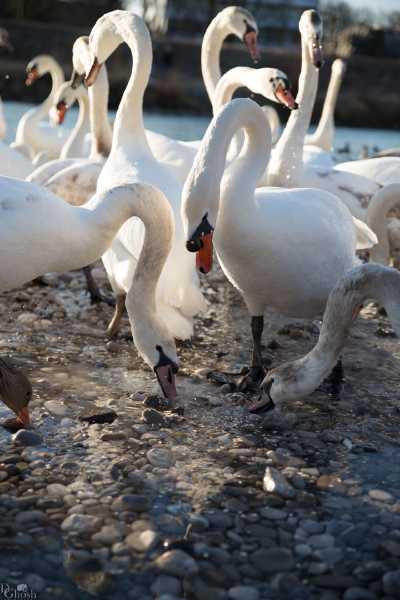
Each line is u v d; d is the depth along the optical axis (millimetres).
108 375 5559
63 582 3305
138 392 5219
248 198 4891
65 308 7035
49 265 4672
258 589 3320
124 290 5898
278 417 4953
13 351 5887
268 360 6047
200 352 6105
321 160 10594
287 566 3469
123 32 6793
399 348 6391
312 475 4234
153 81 41062
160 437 4602
